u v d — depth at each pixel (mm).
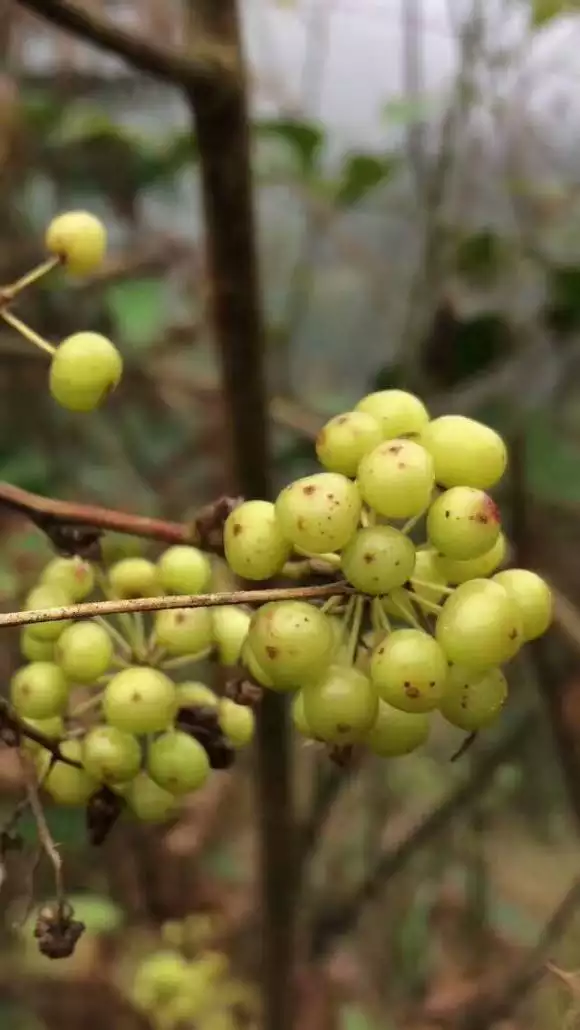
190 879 549
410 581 226
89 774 242
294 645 219
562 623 363
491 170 561
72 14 253
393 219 626
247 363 302
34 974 519
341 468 224
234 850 567
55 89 582
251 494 316
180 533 244
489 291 539
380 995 555
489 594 221
